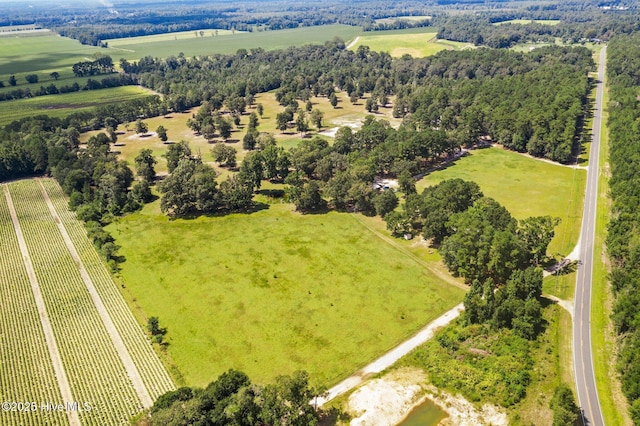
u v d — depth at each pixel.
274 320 111.75
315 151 198.75
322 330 108.00
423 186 182.12
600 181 181.50
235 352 102.44
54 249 148.12
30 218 170.62
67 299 122.69
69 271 135.50
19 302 122.00
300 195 164.38
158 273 132.62
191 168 175.50
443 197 146.00
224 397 82.69
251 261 136.75
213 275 130.50
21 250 148.00
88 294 124.62
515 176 189.50
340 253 139.38
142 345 105.69
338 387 92.31
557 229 147.75
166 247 146.38
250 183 178.25
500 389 88.50
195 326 110.81
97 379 96.56
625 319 99.12
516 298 107.94
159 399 83.50
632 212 137.88
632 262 115.31
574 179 184.50
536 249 125.81
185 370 98.06
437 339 103.25
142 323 112.75
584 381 90.38
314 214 165.25
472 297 107.06
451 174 193.88
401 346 102.56
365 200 163.38
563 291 117.94
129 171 195.62
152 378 96.44
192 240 150.00
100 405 90.19
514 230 128.38
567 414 78.62
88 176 192.50
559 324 106.19
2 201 185.62
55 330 111.31
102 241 148.00
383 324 109.38
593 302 113.62
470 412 85.12
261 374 96.06
